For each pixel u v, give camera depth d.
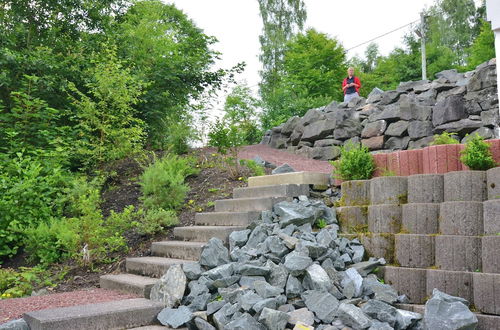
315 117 11.78
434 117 9.47
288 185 5.93
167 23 21.39
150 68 12.15
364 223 5.10
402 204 4.80
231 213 5.84
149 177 7.23
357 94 12.51
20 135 9.05
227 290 4.27
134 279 5.18
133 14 14.24
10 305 4.52
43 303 4.58
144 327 4.10
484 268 3.96
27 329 3.86
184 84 13.02
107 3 12.87
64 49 11.87
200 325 4.02
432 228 4.49
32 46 11.27
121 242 6.22
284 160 10.60
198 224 6.46
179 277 4.57
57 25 12.24
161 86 12.62
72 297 4.85
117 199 8.08
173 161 8.40
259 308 3.87
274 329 3.73
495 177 4.23
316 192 6.18
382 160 5.70
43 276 5.92
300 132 12.11
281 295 4.13
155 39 14.30
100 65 9.85
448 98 9.27
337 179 6.14
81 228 6.29
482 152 4.68
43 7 11.91
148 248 6.21
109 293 5.04
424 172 5.25
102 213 7.58
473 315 3.60
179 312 4.18
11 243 7.11
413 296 4.27
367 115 10.89
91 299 4.72
